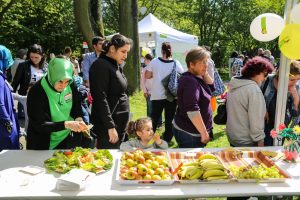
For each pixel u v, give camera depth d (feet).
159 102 15.20
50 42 70.23
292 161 7.61
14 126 8.64
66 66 7.75
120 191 6.04
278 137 8.77
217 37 92.63
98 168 6.94
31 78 13.61
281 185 6.33
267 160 7.34
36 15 67.51
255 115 8.27
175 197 5.89
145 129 8.54
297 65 9.36
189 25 96.63
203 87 8.86
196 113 8.43
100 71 8.57
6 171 6.86
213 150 8.27
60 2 68.28
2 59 11.00
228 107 8.94
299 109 10.25
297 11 7.95
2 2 56.39
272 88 9.64
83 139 9.18
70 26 70.95
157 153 7.67
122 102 9.13
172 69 15.01
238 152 7.72
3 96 8.25
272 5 75.72
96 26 30.37
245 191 6.04
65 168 6.88
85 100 10.47
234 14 84.99
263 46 89.30
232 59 41.73
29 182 6.37
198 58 8.50
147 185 6.29
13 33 66.28
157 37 33.73
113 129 8.62
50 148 8.41
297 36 7.82
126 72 29.43
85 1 28.19
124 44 8.73
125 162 7.03
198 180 6.35
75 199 5.86
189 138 8.97
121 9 28.94
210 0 86.69
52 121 7.98
